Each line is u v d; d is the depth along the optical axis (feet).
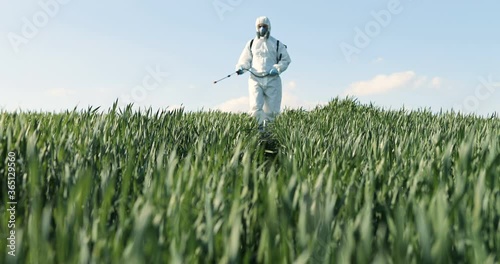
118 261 3.29
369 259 3.21
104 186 5.47
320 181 4.80
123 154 9.05
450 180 6.03
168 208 4.28
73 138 9.79
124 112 13.82
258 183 5.45
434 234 3.47
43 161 7.02
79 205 4.07
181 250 3.40
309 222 3.78
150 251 3.27
